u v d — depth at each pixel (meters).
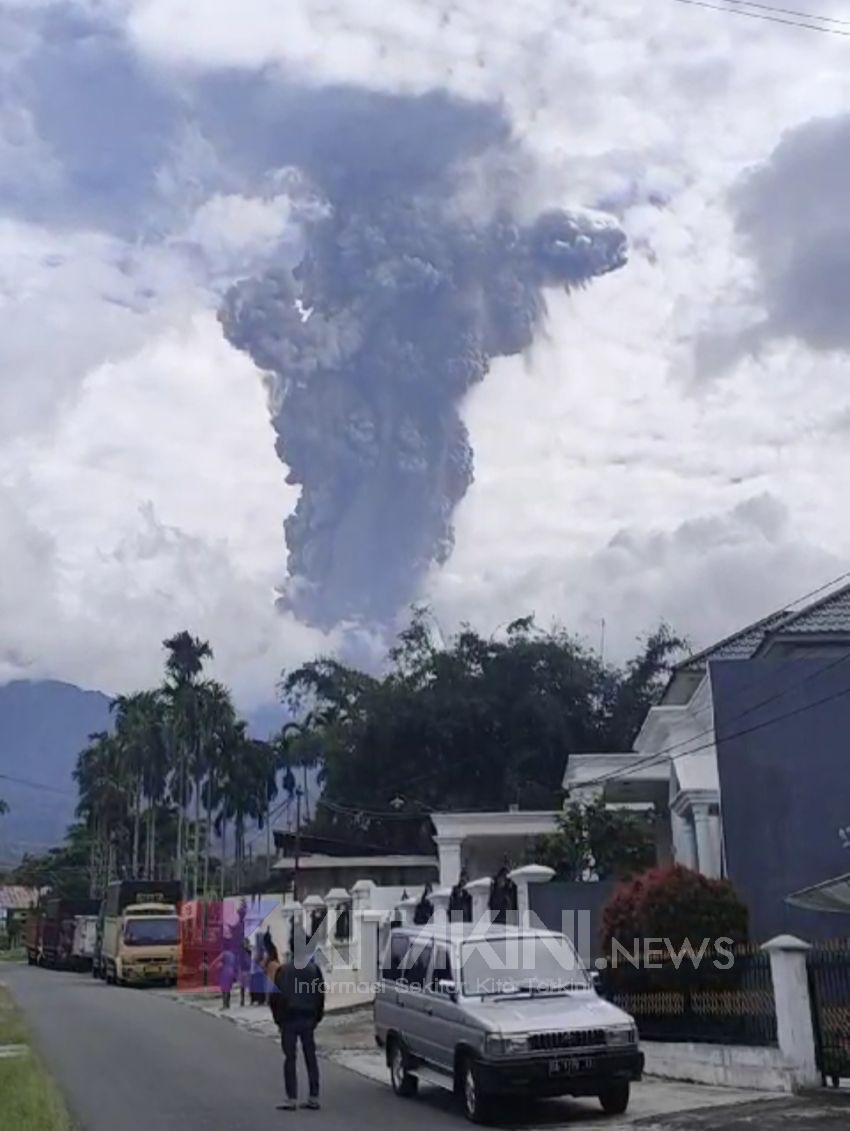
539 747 65.12
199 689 78.69
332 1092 16.23
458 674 67.06
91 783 94.25
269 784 78.12
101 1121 13.87
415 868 51.47
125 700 84.31
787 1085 14.09
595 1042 13.23
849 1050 13.95
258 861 87.06
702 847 25.62
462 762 66.00
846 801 23.61
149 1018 28.92
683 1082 15.85
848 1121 12.00
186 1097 15.69
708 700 27.00
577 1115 13.61
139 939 44.47
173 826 96.12
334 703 72.88
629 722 67.19
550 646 67.56
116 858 96.31
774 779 23.89
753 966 15.71
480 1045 13.24
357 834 65.44
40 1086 15.69
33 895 118.88
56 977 55.00
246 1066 19.08
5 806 122.38
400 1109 14.55
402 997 15.86
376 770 66.38
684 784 26.23
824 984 14.34
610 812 30.45
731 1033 15.89
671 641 70.12
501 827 40.16
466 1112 13.62
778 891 23.28
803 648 26.47
